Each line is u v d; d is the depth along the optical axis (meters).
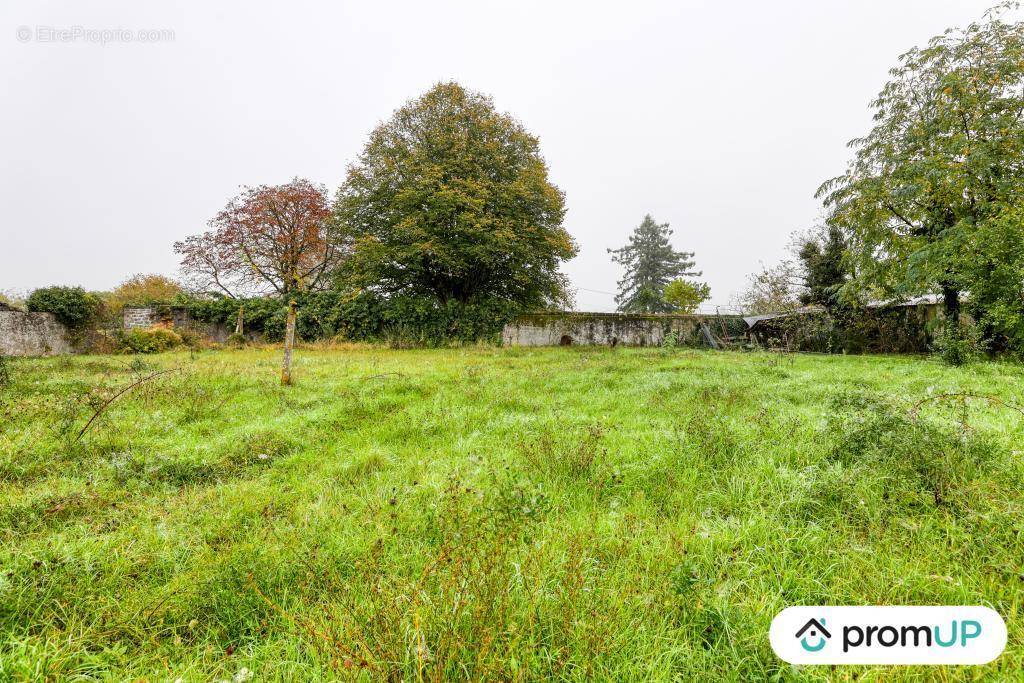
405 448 4.49
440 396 6.66
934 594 2.01
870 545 2.38
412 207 19.55
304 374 8.70
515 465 3.81
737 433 4.31
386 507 3.06
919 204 12.21
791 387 7.16
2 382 6.58
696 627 1.90
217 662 1.76
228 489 3.42
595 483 3.41
